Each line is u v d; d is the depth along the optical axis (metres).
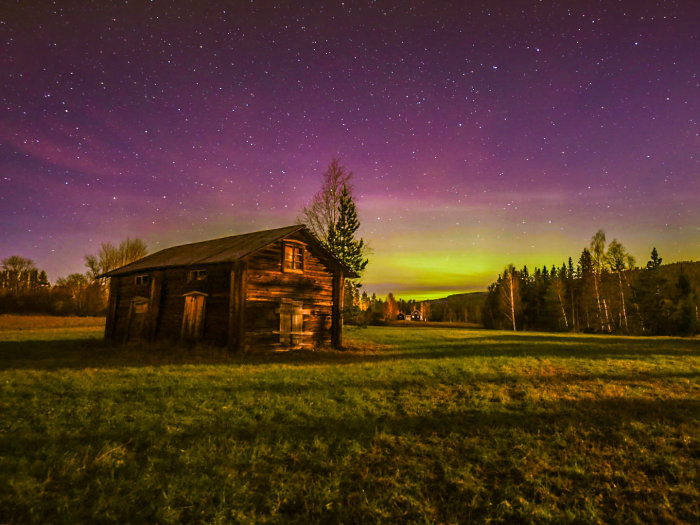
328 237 32.97
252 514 4.30
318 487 4.94
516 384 11.49
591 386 11.35
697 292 53.97
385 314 106.31
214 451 5.90
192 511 4.32
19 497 4.41
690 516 4.50
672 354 19.70
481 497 4.89
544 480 5.33
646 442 6.69
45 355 17.17
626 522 4.36
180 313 20.94
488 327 77.56
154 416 7.55
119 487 4.71
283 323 20.12
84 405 8.34
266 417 7.68
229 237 25.91
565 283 72.50
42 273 90.12
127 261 62.28
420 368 14.28
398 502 4.72
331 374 12.76
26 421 7.18
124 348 20.02
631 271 55.38
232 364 14.84
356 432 7.00
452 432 7.01
